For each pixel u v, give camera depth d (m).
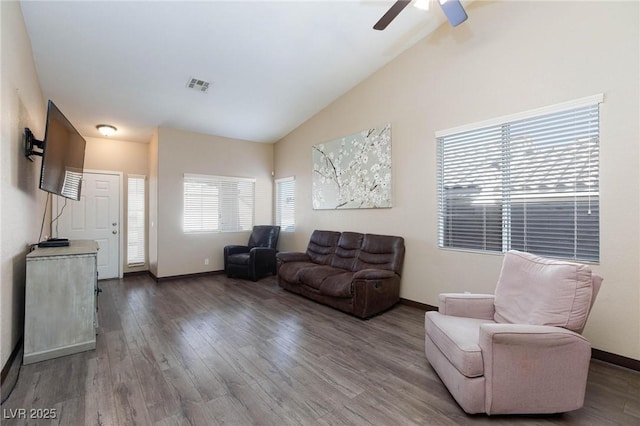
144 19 2.83
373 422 1.67
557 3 2.60
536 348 1.66
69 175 3.22
